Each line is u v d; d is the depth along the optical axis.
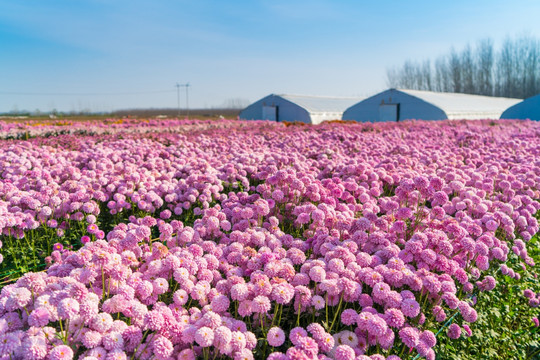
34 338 2.76
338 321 3.63
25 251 5.52
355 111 45.25
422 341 3.25
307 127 21.44
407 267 4.05
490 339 4.10
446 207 5.95
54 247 5.20
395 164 8.52
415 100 40.34
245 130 20.05
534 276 5.37
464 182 7.08
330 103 51.06
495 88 82.00
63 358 2.63
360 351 3.15
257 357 3.26
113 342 2.87
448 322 3.91
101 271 3.46
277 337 3.05
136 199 6.49
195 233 4.74
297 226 5.47
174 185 7.16
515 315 4.73
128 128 20.66
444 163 9.17
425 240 4.29
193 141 13.48
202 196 6.70
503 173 7.47
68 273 3.72
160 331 2.98
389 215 5.11
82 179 7.00
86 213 6.32
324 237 4.54
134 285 3.43
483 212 5.77
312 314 3.54
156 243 4.04
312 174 7.41
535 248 6.07
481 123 24.27
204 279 3.79
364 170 7.01
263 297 3.26
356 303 3.81
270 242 4.53
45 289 3.31
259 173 7.07
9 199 6.10
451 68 86.38
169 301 3.74
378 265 3.85
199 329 2.92
